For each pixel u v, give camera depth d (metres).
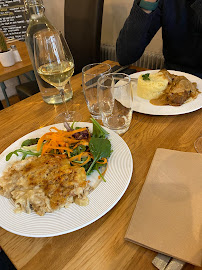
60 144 0.65
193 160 0.59
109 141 0.62
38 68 0.81
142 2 1.27
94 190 0.54
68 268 0.43
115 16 2.15
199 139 0.69
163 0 1.31
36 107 0.98
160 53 1.96
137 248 0.45
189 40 1.34
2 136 0.83
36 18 0.91
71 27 1.90
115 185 0.54
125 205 0.53
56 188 0.52
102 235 0.48
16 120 0.91
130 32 1.37
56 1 2.79
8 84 3.03
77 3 1.77
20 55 1.79
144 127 0.77
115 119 0.77
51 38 0.76
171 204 0.50
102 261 0.43
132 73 1.09
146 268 0.42
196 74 1.24
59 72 0.79
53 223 0.48
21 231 0.47
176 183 0.54
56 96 0.99
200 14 1.17
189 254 0.41
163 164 0.60
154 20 1.37
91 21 1.68
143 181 0.59
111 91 0.71
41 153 0.65
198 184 0.53
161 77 0.88
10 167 0.62
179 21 1.32
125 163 0.59
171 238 0.44
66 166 0.58
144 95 0.89
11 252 0.47
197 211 0.47
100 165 0.60
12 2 2.31
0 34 1.60
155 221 0.47
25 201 0.51
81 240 0.47
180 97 0.81
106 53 2.41
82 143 0.65
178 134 0.72
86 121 0.84
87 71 0.92
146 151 0.68
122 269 0.42
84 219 0.48
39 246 0.47
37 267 0.44
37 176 0.56
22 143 0.70
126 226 0.49
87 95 0.84
